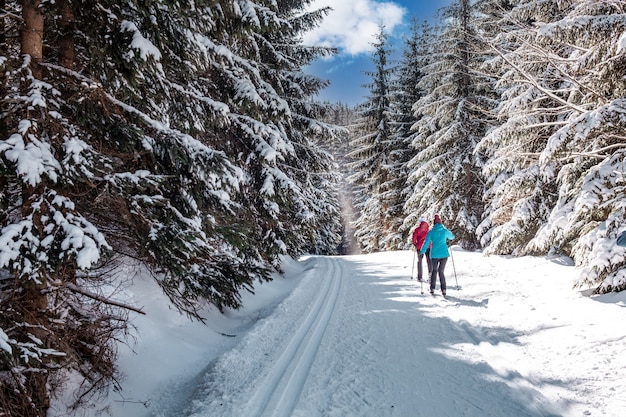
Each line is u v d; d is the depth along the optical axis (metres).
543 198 11.22
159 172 4.77
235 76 7.62
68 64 4.30
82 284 4.54
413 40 25.44
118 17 4.23
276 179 8.21
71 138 3.63
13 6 4.23
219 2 5.07
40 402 3.41
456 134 16.31
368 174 25.45
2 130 3.37
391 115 24.59
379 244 26.27
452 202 17.08
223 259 6.24
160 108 5.54
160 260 4.24
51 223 3.23
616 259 5.81
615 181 6.32
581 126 6.91
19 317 3.31
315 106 12.96
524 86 11.16
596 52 6.88
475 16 16.42
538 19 10.61
